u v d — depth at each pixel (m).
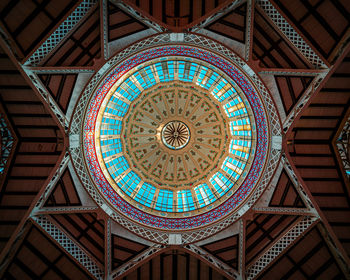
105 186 20.72
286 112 18.03
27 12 14.49
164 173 26.42
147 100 25.61
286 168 18.12
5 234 16.23
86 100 18.00
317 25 15.42
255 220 19.45
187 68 22.36
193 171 26.25
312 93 16.59
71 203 18.56
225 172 24.41
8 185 17.39
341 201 17.62
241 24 16.52
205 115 26.39
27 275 17.59
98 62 16.66
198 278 19.75
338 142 18.28
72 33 15.95
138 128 26.41
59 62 16.61
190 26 16.27
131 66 19.55
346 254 16.28
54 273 18.19
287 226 18.72
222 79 22.06
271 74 17.23
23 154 17.92
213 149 25.97
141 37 17.00
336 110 17.61
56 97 17.20
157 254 18.95
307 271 18.11
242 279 18.53
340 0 14.48
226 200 21.50
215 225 19.70
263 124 19.45
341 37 15.27
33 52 15.36
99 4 15.54
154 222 20.59
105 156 22.42
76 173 18.36
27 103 17.00
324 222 16.89
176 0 15.81
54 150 18.11
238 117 23.52
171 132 27.47
